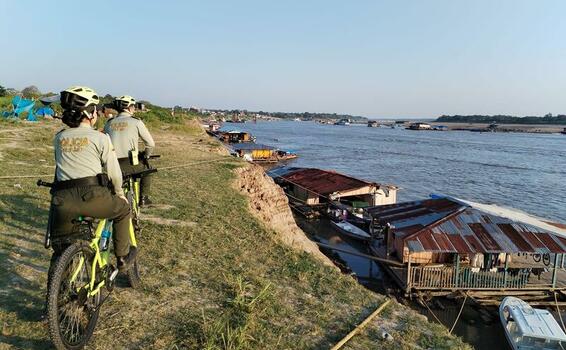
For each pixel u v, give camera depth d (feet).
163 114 193.77
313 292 20.54
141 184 22.47
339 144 358.43
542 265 63.00
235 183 50.78
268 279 21.38
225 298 18.19
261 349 14.56
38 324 14.20
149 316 15.89
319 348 15.34
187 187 43.27
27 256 20.27
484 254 62.18
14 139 64.85
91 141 12.42
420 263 64.75
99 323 14.97
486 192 158.51
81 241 12.76
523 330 42.83
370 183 113.19
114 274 14.61
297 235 51.03
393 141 414.82
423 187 165.78
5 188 32.94
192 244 24.98
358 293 21.04
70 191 12.12
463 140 453.17
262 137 419.54
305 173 133.08
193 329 15.20
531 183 177.88
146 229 26.45
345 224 94.53
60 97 12.71
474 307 55.57
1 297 15.79
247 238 27.71
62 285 12.20
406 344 16.22
